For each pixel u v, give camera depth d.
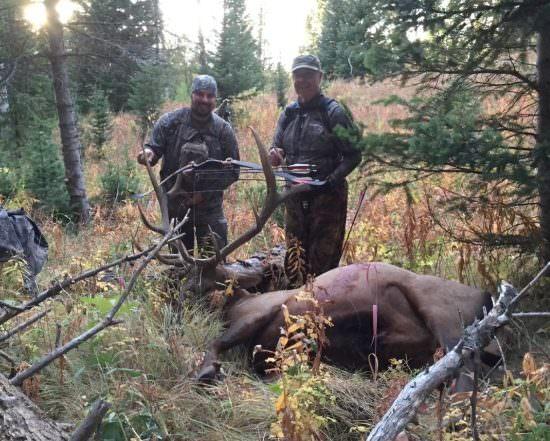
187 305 4.75
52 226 8.05
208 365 4.23
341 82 20.05
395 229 6.52
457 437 3.07
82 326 4.36
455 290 4.23
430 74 5.06
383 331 4.27
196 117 5.65
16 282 5.28
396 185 5.25
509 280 5.12
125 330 4.25
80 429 2.52
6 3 9.58
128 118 17.98
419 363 4.23
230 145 5.77
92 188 11.25
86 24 10.23
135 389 3.67
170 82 16.44
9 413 2.83
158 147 5.69
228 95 15.43
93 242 7.24
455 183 6.43
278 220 7.64
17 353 4.05
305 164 5.25
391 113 13.83
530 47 4.99
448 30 4.78
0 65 10.56
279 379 4.07
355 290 4.34
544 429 2.91
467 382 3.59
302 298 3.71
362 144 4.88
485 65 4.93
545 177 4.52
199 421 3.73
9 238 5.41
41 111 12.21
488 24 4.83
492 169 4.62
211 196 5.73
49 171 9.64
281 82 18.61
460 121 4.73
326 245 5.45
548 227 4.86
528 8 4.55
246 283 4.99
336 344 4.34
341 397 3.80
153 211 8.18
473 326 2.72
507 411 3.20
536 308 4.81
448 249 5.83
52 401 3.70
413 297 4.21
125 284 5.03
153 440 3.40
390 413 2.55
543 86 4.90
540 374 2.87
